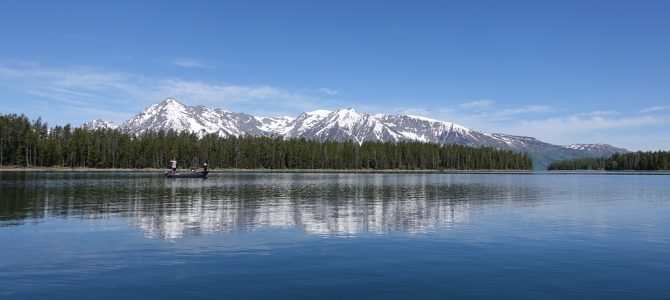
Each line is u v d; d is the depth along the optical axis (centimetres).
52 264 2550
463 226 4081
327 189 9575
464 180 16125
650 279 2330
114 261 2628
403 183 13050
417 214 4969
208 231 3684
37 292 2048
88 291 2067
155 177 14988
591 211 5494
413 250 2997
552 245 3206
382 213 5022
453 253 2909
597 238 3516
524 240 3397
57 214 4684
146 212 4922
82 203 5819
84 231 3641
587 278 2344
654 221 4581
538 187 11469
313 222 4244
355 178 16838
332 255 2828
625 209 5794
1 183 10062
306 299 1984
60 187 8925
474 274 2408
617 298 2028
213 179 14538
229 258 2727
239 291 2086
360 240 3341
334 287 2161
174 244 3139
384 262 2658
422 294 2067
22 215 4597
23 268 2462
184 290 2094
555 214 5144
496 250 3020
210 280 2256
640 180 17512
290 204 5991
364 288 2150
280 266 2544
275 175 19688
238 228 3850
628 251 3017
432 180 15825
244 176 18025
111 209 5172
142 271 2412
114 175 16300
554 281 2286
